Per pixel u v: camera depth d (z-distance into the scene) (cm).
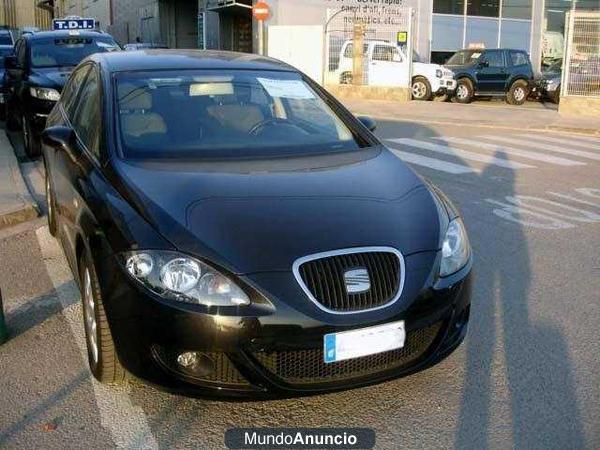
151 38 3744
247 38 2991
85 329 413
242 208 360
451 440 346
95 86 495
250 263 329
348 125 499
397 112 1853
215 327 321
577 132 1518
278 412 366
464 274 376
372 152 464
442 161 1099
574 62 1803
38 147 1070
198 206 359
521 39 3162
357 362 340
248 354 324
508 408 374
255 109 480
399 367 351
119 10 4381
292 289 326
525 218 762
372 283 337
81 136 480
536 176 991
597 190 907
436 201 405
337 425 357
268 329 321
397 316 338
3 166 935
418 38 2925
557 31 3241
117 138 430
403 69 2244
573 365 422
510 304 516
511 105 2319
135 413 364
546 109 2048
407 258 351
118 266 345
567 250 650
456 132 1477
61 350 433
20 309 495
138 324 335
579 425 359
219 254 331
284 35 2455
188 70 504
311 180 398
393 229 359
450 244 377
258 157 431
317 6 2739
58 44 1185
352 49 2292
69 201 455
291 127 475
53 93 1020
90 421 357
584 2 3175
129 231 349
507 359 427
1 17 5491
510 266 603
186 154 426
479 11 3038
